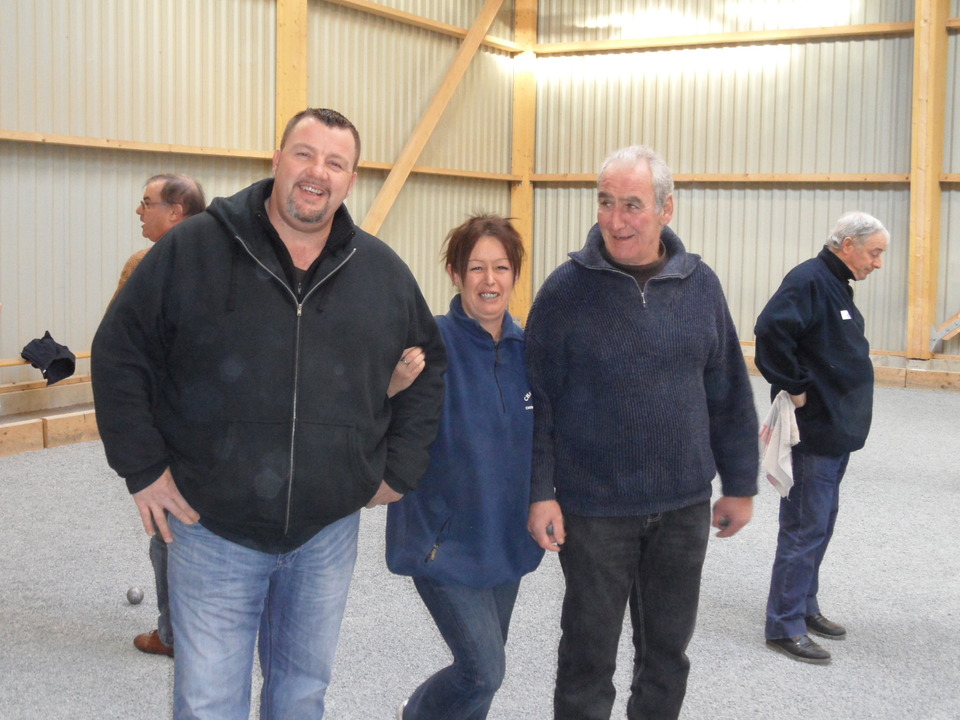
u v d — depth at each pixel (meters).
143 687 3.45
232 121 9.16
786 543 3.88
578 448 2.54
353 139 2.20
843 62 11.66
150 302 2.14
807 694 3.57
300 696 2.34
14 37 7.35
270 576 2.30
